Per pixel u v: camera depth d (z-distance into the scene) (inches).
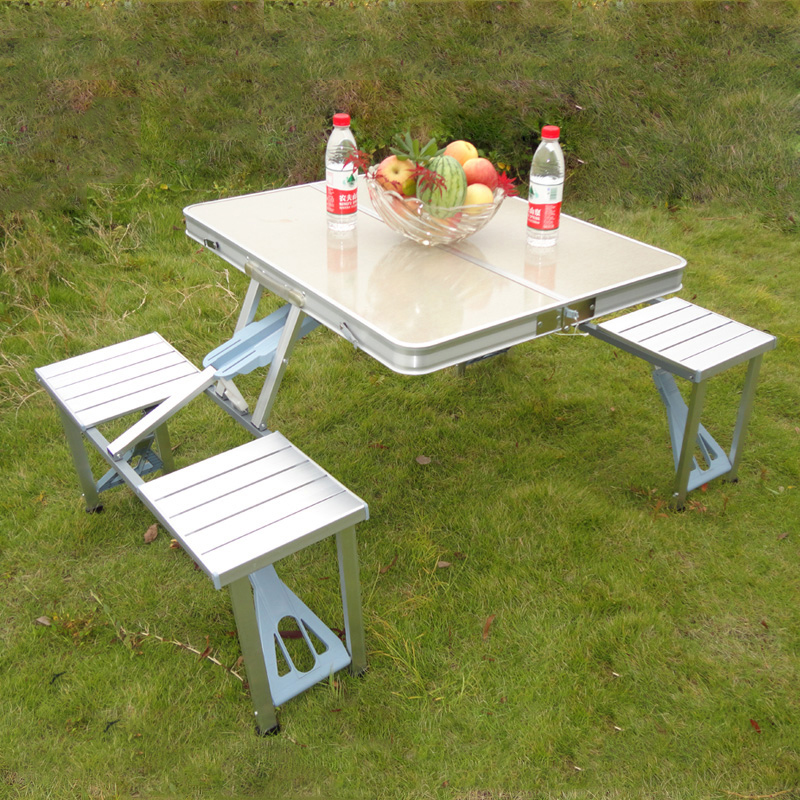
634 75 213.9
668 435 120.2
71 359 100.5
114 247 172.7
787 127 203.5
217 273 163.9
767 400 127.4
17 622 89.3
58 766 74.4
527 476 111.6
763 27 223.9
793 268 169.2
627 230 185.3
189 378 96.0
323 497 74.5
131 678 82.6
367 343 71.4
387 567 96.2
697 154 201.8
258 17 229.5
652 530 100.8
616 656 84.2
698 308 109.3
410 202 83.1
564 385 132.6
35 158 194.4
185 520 71.4
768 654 84.5
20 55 216.8
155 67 217.3
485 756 74.9
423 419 124.1
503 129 206.2
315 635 87.4
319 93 212.4
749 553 97.4
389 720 78.1
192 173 199.5
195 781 73.0
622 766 73.9
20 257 160.1
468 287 79.2
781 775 72.4
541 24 225.9
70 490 109.4
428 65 220.1
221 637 87.3
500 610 90.1
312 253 87.3
